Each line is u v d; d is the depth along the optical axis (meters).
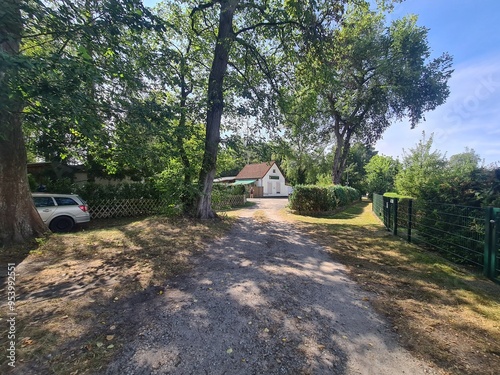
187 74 9.38
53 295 3.64
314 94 11.67
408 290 4.04
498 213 4.43
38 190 11.78
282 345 2.59
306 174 38.44
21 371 2.12
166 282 4.21
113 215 12.70
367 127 23.31
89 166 11.80
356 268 5.14
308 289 4.04
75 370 2.15
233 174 49.84
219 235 8.14
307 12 7.75
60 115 3.85
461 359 2.39
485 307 3.46
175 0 10.72
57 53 3.84
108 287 3.95
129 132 5.74
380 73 18.36
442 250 6.07
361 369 2.25
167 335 2.71
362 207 22.44
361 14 14.73
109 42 4.60
